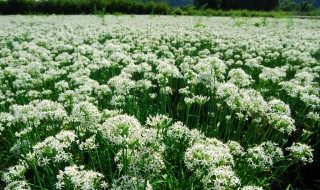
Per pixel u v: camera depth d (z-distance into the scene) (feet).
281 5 306.55
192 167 10.57
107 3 137.49
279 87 26.14
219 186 9.82
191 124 18.94
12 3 128.47
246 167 13.43
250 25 75.87
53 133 15.84
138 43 38.11
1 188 13.30
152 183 12.05
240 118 16.21
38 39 39.22
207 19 95.50
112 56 25.11
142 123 18.69
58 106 14.51
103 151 15.29
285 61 35.42
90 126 12.91
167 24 69.67
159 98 21.89
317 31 59.52
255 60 27.58
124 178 9.95
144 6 140.97
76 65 25.36
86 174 9.98
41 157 11.35
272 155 12.36
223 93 14.65
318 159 17.19
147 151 10.30
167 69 18.52
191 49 32.40
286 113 14.40
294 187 15.78
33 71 23.57
